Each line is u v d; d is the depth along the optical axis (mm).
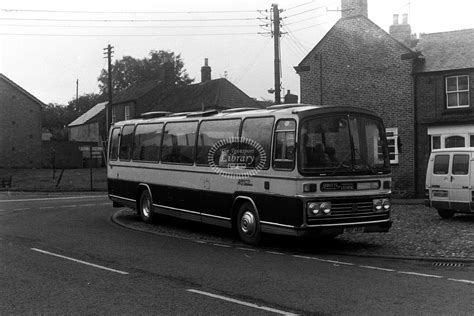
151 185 14812
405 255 9797
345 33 26797
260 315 5789
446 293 6801
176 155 13797
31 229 13570
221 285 7238
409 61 24891
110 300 6426
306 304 6242
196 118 13172
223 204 11945
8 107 49656
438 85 24328
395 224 14242
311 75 27750
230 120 11930
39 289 6984
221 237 12406
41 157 52188
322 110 10242
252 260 9242
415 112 24750
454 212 15672
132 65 80312
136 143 15766
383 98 25594
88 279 7598
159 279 7613
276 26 22625
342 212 10070
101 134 59469
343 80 26750
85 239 11750
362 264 8930
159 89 51812
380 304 6234
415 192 24641
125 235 12547
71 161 55000
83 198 26328
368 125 10703
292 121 10141
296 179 9844
